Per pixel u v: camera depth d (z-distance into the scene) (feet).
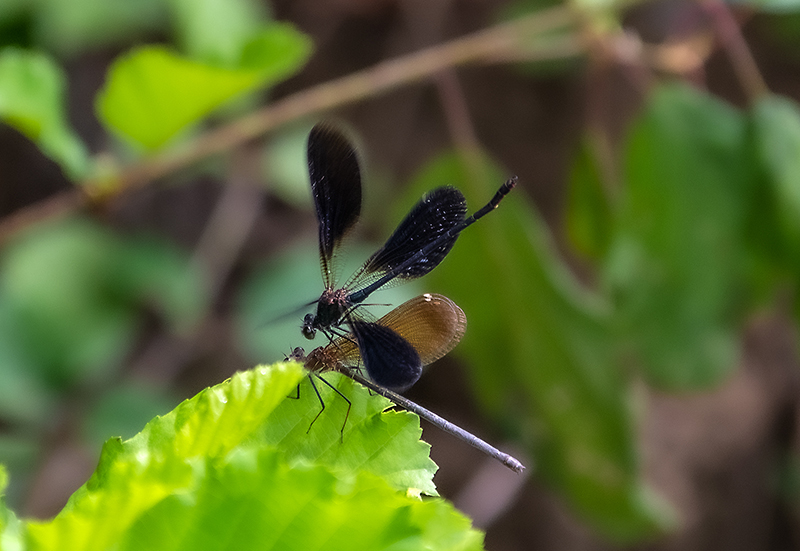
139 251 1.13
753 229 0.94
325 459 0.51
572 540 1.70
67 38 1.20
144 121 0.79
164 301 1.20
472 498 1.48
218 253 1.61
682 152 0.94
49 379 1.07
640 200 0.95
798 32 1.68
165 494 0.44
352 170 0.68
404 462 0.51
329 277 0.68
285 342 1.05
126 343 1.56
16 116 0.77
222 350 1.65
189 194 1.69
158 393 1.17
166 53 0.73
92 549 0.44
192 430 0.49
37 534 0.44
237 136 0.87
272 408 0.49
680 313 0.96
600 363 1.01
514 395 1.06
